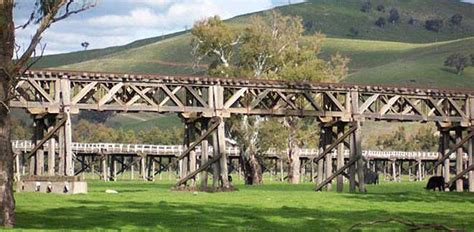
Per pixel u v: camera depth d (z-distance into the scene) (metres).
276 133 109.94
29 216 41.66
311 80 105.94
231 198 60.34
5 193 36.44
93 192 66.75
